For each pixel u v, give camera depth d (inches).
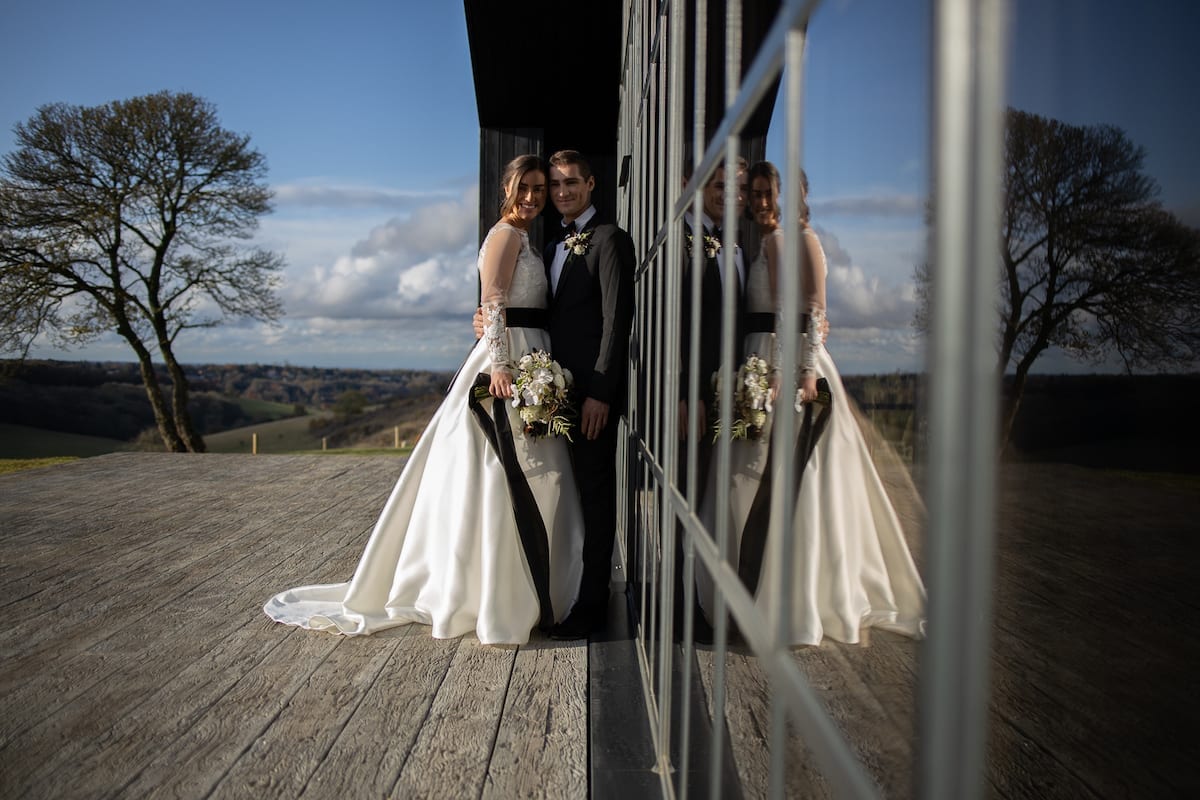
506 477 105.5
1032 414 15.4
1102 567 14.7
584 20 185.2
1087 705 15.2
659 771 67.7
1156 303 13.0
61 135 616.7
